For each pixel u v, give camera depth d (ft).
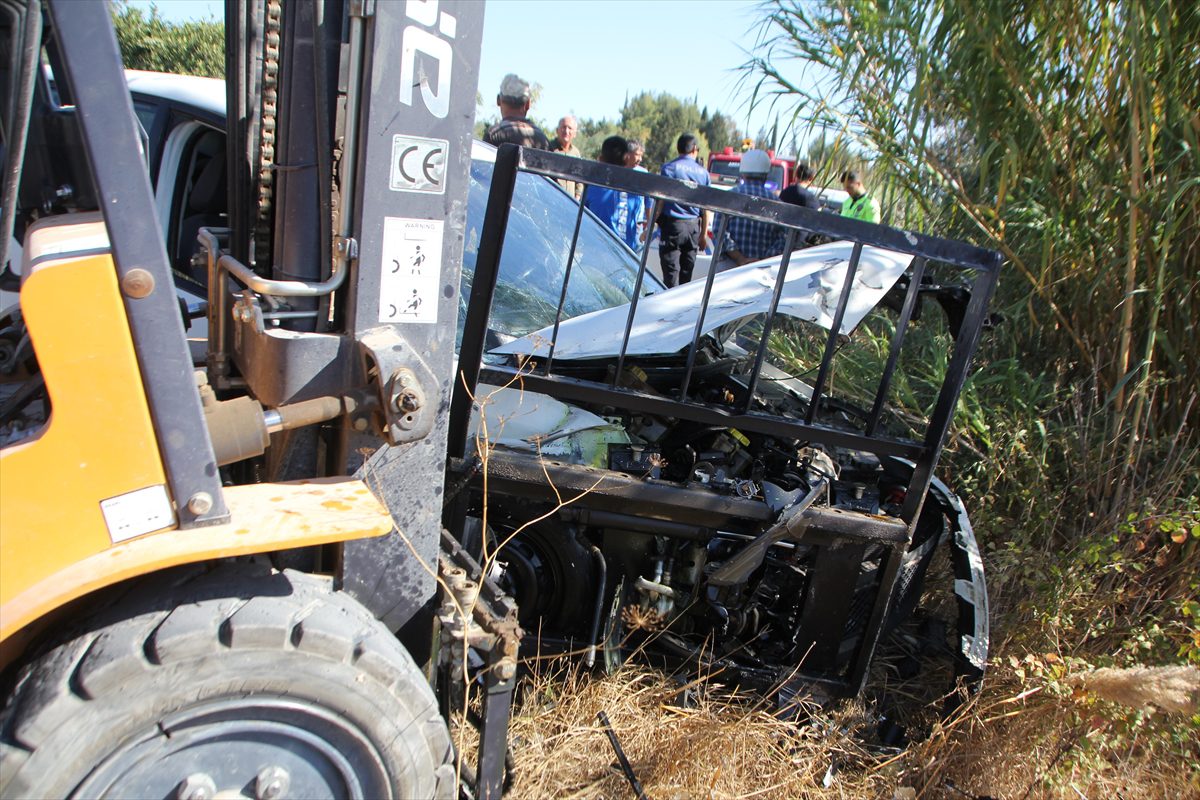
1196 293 11.93
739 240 21.18
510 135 19.45
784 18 13.60
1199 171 11.28
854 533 8.46
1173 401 12.37
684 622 9.30
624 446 8.86
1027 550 11.09
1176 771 9.27
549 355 8.21
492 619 6.28
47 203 5.97
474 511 8.60
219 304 6.36
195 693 4.92
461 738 7.07
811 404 8.48
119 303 4.74
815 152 14.44
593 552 8.82
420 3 5.32
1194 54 11.58
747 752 8.59
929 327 15.35
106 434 4.82
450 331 6.03
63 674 4.76
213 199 9.97
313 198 5.75
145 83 11.03
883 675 10.26
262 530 5.13
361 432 5.96
